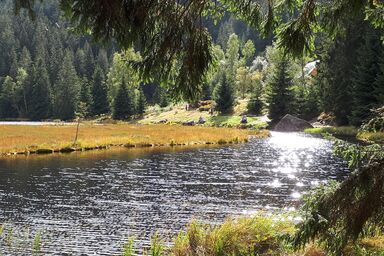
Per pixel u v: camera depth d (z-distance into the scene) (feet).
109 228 45.78
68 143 119.14
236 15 19.42
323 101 188.75
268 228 33.19
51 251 38.75
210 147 125.49
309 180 70.95
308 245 26.84
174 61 17.17
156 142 132.57
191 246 32.86
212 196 60.03
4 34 486.38
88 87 350.23
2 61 466.29
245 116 220.02
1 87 422.00
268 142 137.90
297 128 188.55
